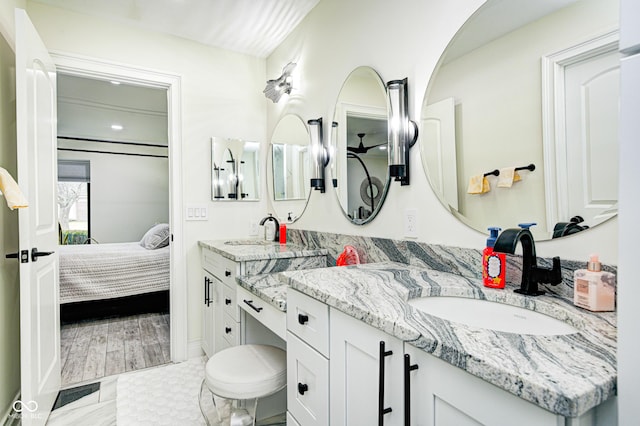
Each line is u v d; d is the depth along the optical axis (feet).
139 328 10.61
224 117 9.11
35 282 5.33
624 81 1.72
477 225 4.13
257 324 6.22
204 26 8.09
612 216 2.99
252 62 9.53
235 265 6.19
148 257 11.89
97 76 7.81
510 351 2.10
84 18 7.53
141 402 6.57
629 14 1.71
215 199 8.96
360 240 5.98
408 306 3.02
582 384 1.70
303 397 3.95
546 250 3.47
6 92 5.96
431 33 4.73
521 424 1.86
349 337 3.18
